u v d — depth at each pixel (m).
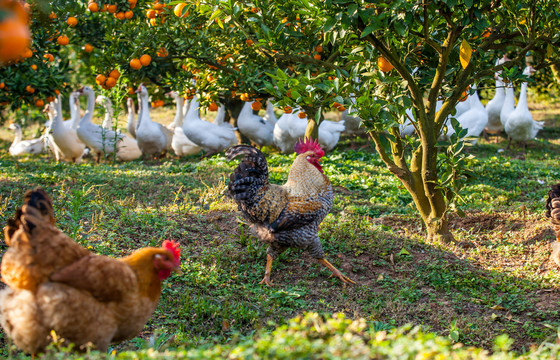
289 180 6.42
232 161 12.09
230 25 7.97
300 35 7.12
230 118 17.58
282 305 5.86
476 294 6.27
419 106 6.99
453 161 6.95
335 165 11.95
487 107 16.53
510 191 10.33
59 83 11.30
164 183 10.34
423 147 7.21
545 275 6.65
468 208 9.20
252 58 9.34
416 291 6.25
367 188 10.35
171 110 25.56
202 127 13.96
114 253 6.46
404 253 7.11
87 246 6.38
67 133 14.36
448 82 7.37
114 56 8.66
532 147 15.71
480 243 7.73
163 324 5.27
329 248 7.18
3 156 15.88
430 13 6.42
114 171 11.28
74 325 3.59
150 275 4.02
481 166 11.78
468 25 6.35
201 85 9.67
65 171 11.05
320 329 3.38
